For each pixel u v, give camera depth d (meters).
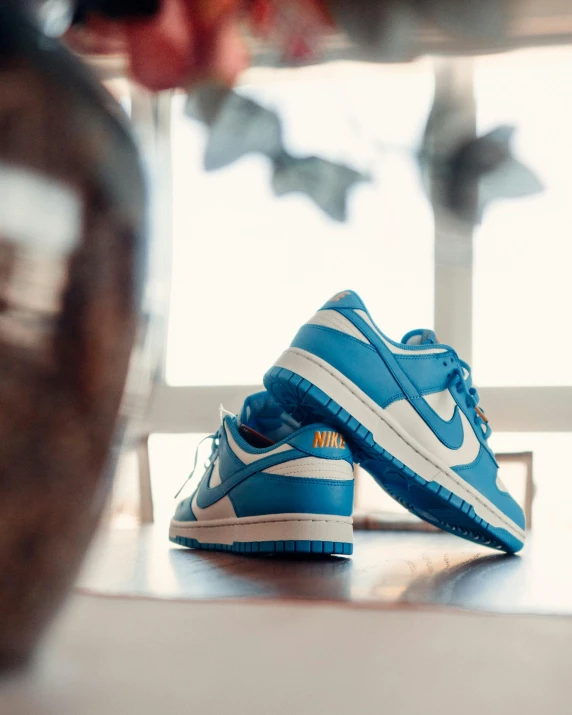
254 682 0.15
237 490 0.90
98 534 0.18
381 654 0.19
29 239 0.16
